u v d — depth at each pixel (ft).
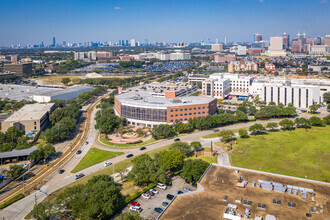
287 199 365.61
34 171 618.85
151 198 480.64
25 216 446.19
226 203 360.48
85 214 401.29
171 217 333.62
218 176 436.76
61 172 603.67
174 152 572.51
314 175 554.87
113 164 597.93
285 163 614.75
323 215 330.54
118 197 451.53
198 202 365.20
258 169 587.68
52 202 460.14
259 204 351.87
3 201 494.59
